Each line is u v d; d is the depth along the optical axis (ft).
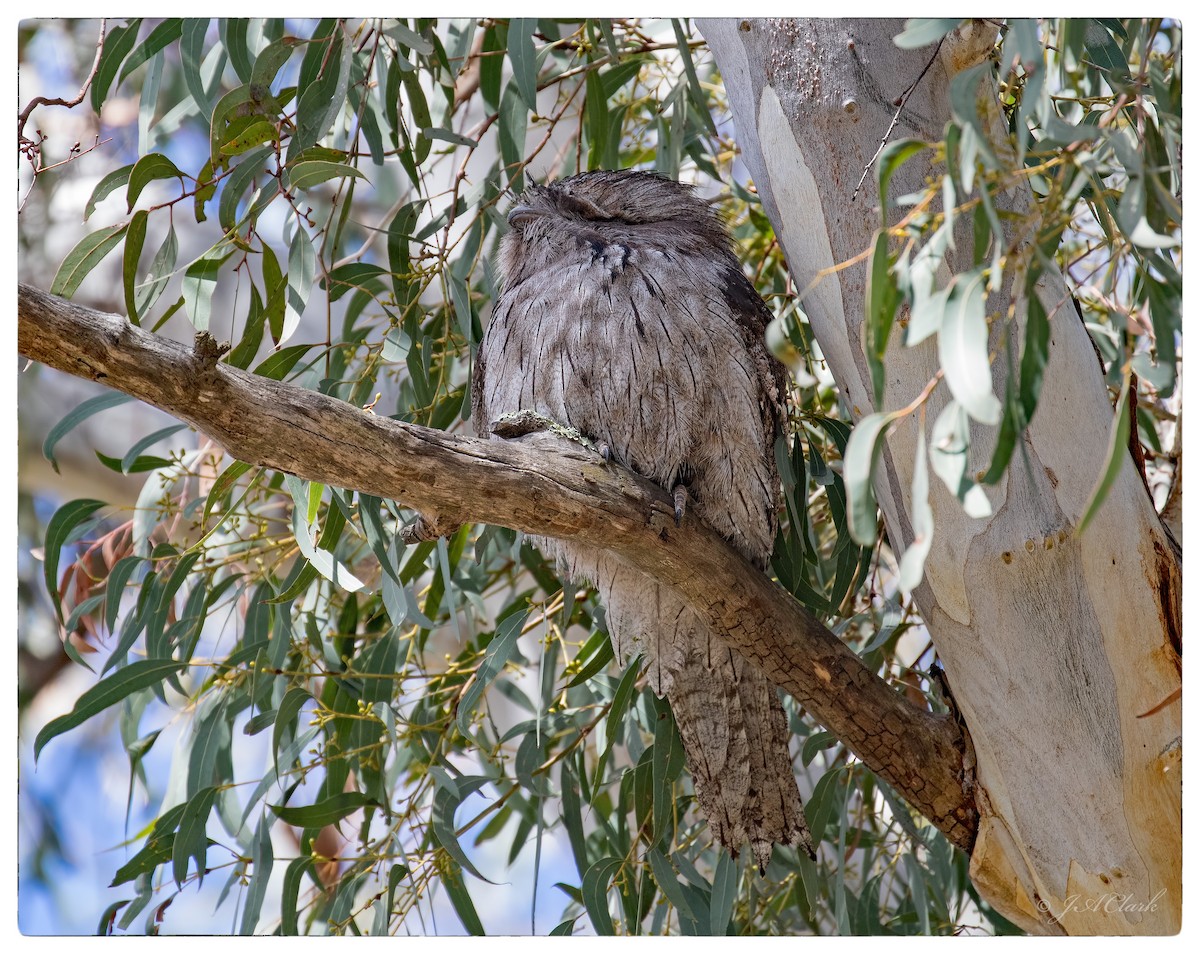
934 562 15.62
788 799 19.01
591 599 23.16
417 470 14.29
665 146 22.91
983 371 9.61
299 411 13.60
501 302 20.48
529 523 15.29
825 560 24.04
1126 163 10.43
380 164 19.76
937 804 16.66
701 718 19.26
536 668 24.86
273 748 19.13
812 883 18.83
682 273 19.45
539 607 22.29
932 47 15.24
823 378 24.72
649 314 18.99
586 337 18.99
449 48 22.24
